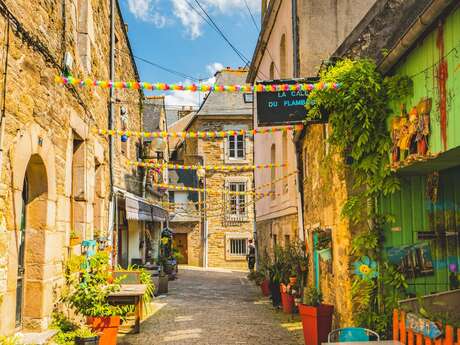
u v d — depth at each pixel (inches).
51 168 241.0
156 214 672.4
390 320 234.5
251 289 623.2
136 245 637.9
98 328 269.1
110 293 308.0
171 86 223.6
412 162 200.8
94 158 365.7
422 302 196.9
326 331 272.1
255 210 812.0
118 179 486.6
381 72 225.3
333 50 429.1
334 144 252.5
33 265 232.2
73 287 281.4
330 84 234.7
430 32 179.9
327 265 308.2
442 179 236.5
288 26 477.4
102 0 408.8
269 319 385.1
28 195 233.9
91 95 349.7
